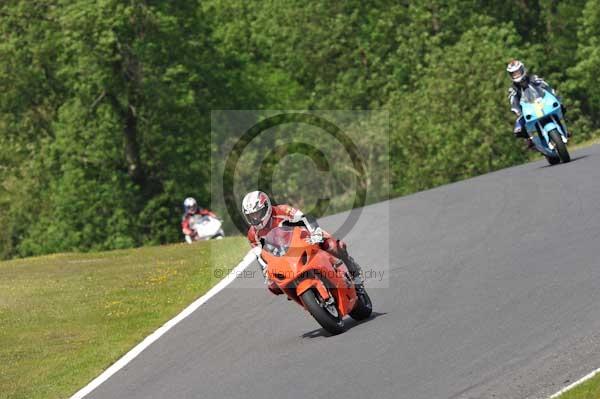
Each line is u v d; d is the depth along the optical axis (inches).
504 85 6397.6
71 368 1651.1
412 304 1595.7
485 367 1198.9
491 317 1412.4
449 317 1460.4
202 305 1946.4
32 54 6525.6
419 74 7357.3
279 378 1332.4
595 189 2233.0
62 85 6737.2
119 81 6358.3
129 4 6264.8
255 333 1632.6
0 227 7022.6
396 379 1220.5
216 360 1517.0
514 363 1191.6
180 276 2284.7
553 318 1342.3
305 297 1482.5
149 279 2304.4
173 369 1523.1
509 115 6304.1
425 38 7342.5
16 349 1815.9
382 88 7711.6
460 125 6304.1
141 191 6653.5
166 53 6451.8
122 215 6333.7
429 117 6545.3
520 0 7819.9
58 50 6545.3
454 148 6269.7
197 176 6609.3
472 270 1736.0
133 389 1460.4
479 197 2514.8
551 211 2102.6
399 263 1946.4
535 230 1952.5
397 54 7834.6
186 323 1823.3
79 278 2456.9
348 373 1284.4
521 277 1605.6
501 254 1808.6
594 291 1428.4
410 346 1350.9
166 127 6609.3
